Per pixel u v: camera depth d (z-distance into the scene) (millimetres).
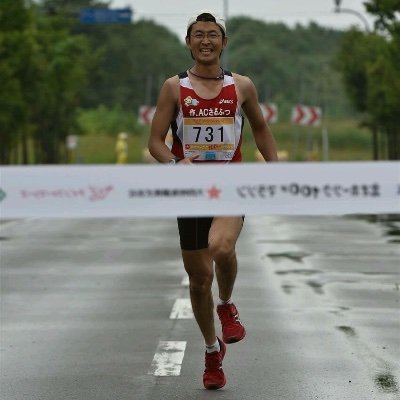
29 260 37688
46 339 21781
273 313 24734
